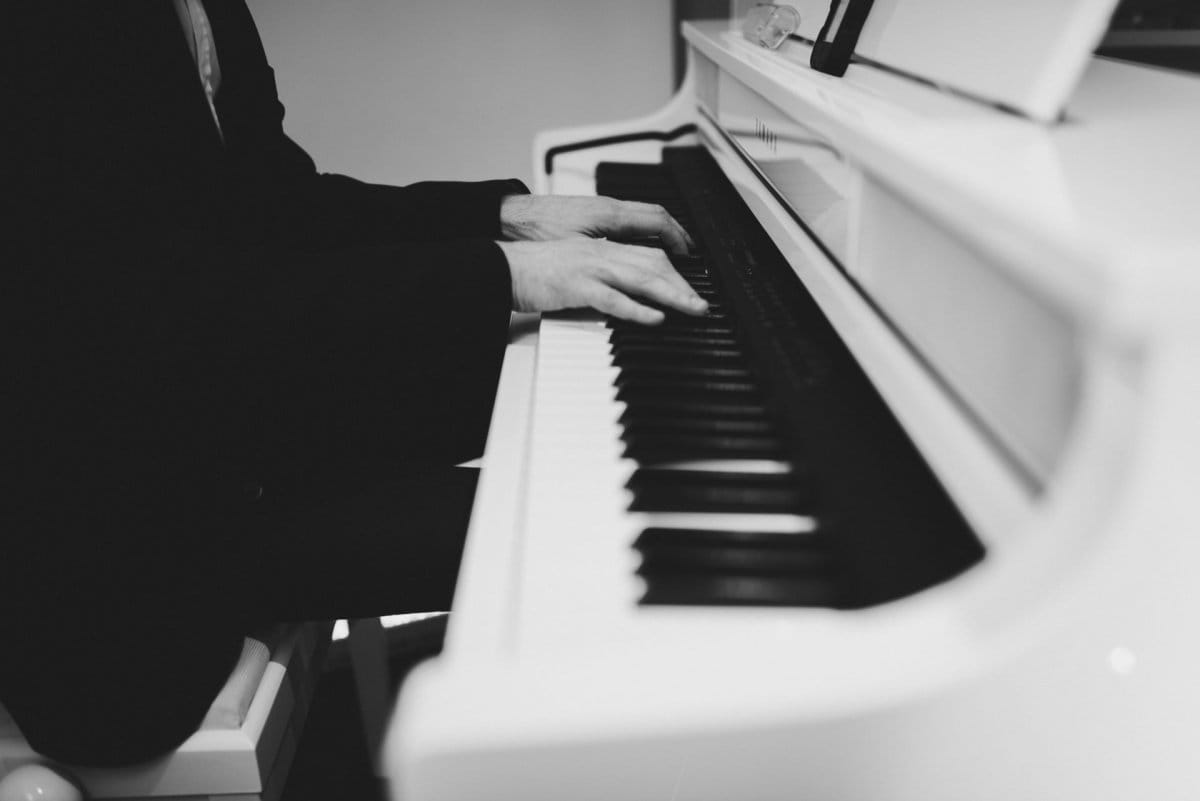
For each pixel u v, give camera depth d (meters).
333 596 0.93
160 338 0.78
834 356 0.70
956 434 0.49
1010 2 0.65
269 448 0.98
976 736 0.40
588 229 1.11
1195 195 0.39
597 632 0.45
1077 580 0.37
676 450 0.61
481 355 1.08
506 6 2.32
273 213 1.19
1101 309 0.31
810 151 0.76
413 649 1.75
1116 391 0.35
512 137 2.45
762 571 0.51
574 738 0.38
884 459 0.56
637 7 2.37
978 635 0.39
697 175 1.30
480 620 0.47
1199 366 0.34
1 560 0.80
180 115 0.89
